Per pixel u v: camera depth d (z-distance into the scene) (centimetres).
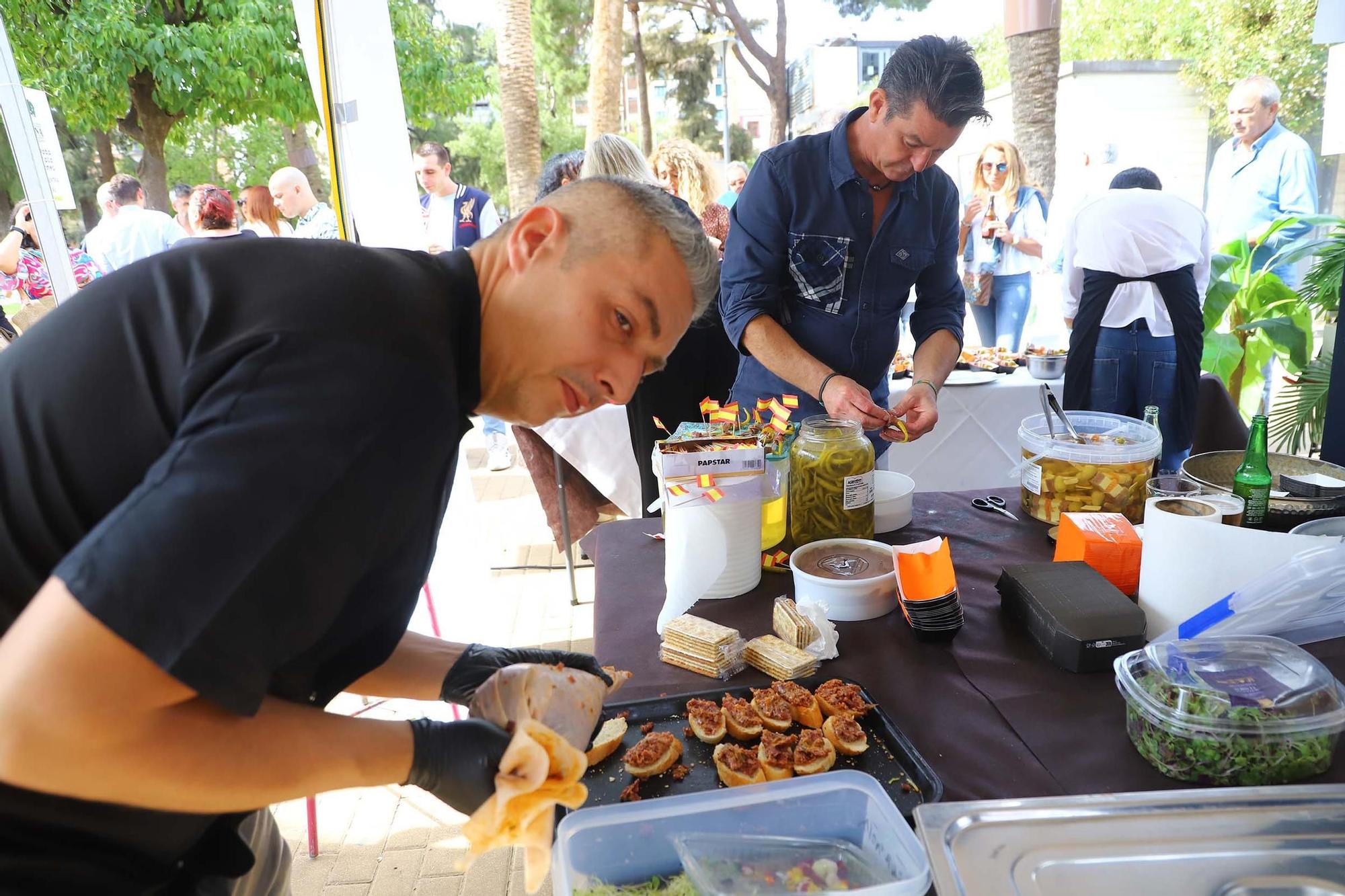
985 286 468
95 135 1145
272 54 1053
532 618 337
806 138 204
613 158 309
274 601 55
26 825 69
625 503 309
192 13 1091
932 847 79
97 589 50
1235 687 94
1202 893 76
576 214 75
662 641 129
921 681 115
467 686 97
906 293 214
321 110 212
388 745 68
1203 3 976
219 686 54
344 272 66
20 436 66
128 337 65
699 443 141
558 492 331
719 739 104
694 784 98
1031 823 82
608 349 76
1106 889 76
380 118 216
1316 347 465
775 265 207
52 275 239
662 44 1528
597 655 128
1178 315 303
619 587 152
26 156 230
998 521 173
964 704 109
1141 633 114
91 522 67
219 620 52
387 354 62
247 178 1391
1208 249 308
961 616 127
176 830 78
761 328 200
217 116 1130
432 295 71
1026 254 460
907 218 204
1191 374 307
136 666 51
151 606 51
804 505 158
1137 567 133
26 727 50
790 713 108
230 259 67
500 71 977
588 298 74
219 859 85
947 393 320
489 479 539
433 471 67
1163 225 297
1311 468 152
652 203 76
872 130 185
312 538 56
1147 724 95
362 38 211
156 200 1150
